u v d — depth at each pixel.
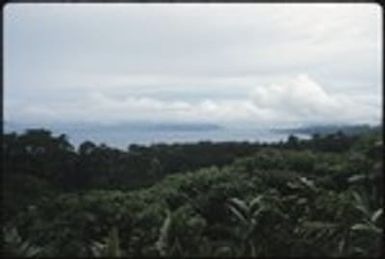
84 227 7.54
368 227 7.54
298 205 8.62
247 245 6.75
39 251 7.04
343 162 9.69
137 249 6.78
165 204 8.52
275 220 7.90
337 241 7.30
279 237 6.94
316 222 7.88
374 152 9.08
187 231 7.07
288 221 8.05
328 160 9.90
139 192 9.13
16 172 8.50
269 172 9.65
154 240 7.11
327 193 8.95
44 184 8.59
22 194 8.29
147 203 8.67
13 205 8.11
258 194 8.91
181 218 7.34
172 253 6.50
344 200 8.43
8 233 7.26
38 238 7.46
